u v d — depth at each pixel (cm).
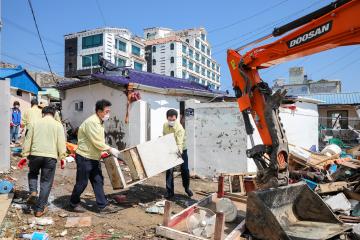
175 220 575
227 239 508
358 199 719
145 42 8075
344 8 490
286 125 1504
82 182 618
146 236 542
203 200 674
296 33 557
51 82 3088
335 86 4097
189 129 1144
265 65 628
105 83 1508
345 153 1402
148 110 1458
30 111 1093
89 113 1634
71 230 545
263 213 505
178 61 7788
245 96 636
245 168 1045
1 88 850
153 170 701
